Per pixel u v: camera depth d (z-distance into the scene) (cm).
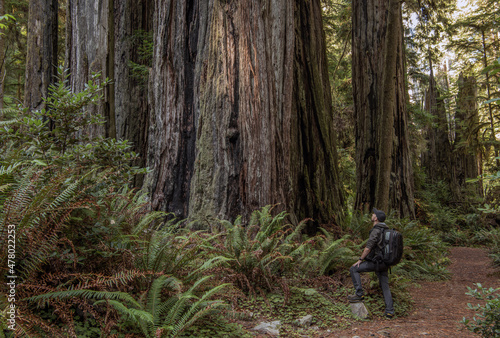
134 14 1118
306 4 953
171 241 388
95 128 776
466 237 1468
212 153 659
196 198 655
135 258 348
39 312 271
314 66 923
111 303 257
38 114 422
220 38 673
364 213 938
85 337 258
